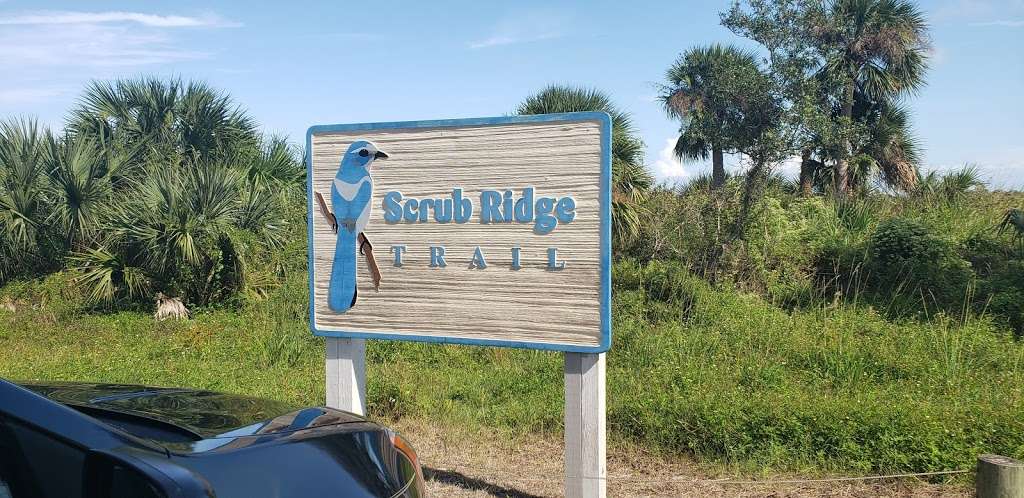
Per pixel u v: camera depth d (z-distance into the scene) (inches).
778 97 476.7
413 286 202.8
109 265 494.6
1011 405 231.3
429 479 215.3
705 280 442.3
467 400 290.7
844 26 526.6
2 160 556.1
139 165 598.9
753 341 340.8
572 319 185.9
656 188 518.3
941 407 232.1
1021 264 426.3
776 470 217.8
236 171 587.2
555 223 187.0
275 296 478.0
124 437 91.0
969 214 513.0
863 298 413.1
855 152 633.6
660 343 337.4
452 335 198.4
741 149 483.2
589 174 184.4
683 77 693.9
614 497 201.8
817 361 311.6
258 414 116.2
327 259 212.4
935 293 410.9
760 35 478.3
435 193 200.1
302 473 96.4
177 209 490.6
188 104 677.3
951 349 309.4
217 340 397.4
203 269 498.6
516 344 191.8
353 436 110.7
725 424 228.5
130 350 380.2
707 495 201.8
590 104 574.6
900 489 200.7
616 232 479.2
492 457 235.5
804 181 644.1
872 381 288.2
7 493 85.2
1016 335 363.3
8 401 89.5
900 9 647.1
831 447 219.6
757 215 465.4
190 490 83.7
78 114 674.2
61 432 88.2
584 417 187.2
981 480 153.8
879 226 458.6
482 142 194.7
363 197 207.5
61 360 350.6
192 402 120.6
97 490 84.9
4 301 511.5
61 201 527.5
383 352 354.3
